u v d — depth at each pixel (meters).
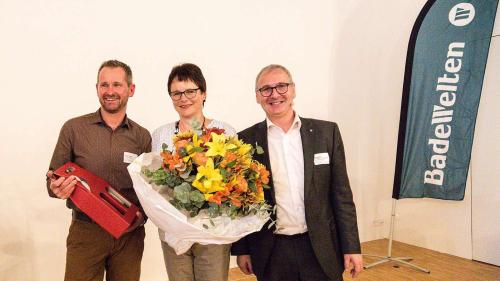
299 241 1.67
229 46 3.89
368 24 4.68
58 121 3.01
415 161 3.78
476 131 3.79
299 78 4.44
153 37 3.43
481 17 3.49
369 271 3.63
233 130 1.85
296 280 1.67
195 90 1.73
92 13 3.12
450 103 3.65
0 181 2.78
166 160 1.27
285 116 1.72
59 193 1.55
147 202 1.24
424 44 3.70
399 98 4.46
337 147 1.72
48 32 2.94
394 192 3.79
